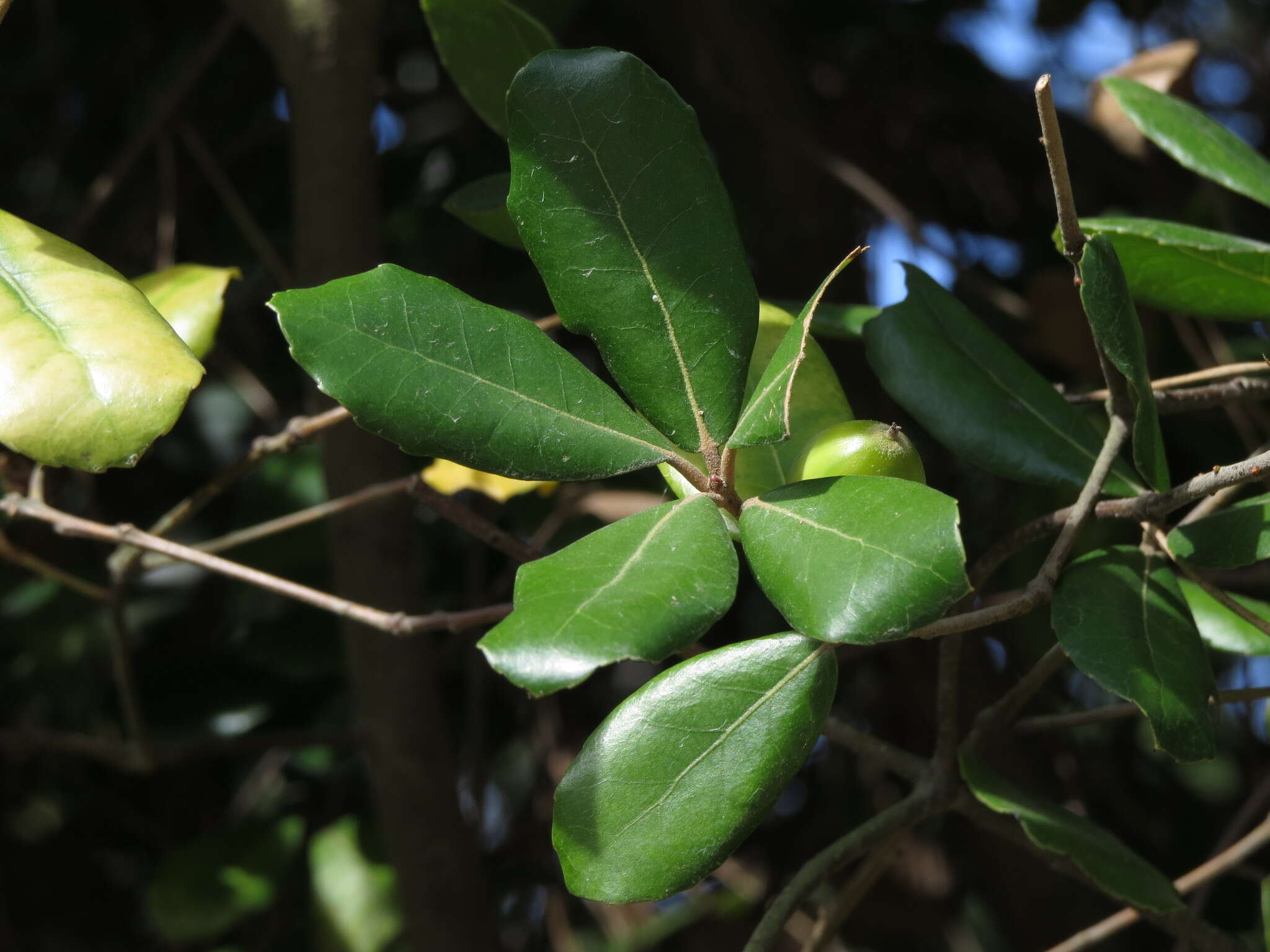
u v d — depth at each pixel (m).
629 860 0.40
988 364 0.46
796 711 0.41
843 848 0.44
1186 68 0.55
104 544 0.77
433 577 0.74
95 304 0.40
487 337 0.40
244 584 0.70
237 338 0.81
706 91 0.79
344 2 0.53
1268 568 0.56
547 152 0.41
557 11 0.55
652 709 0.41
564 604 0.38
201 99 0.81
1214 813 0.80
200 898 0.66
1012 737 0.63
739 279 0.41
